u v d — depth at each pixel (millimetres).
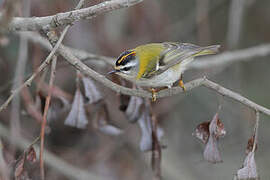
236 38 13188
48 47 10047
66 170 11383
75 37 11711
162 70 7965
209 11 15055
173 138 13758
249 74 15297
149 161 12359
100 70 11062
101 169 12266
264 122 14070
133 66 7984
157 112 12711
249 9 15328
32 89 10055
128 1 5918
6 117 11352
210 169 13578
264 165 13523
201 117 14242
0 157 6453
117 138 12547
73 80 11586
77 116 8211
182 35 14352
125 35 12594
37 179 6750
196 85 7008
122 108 8750
